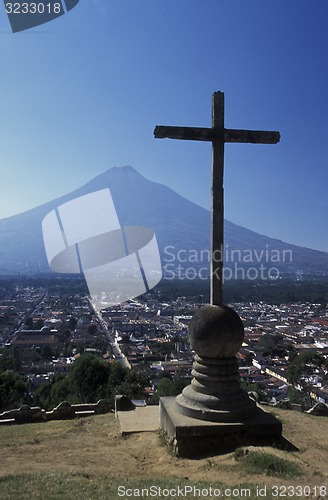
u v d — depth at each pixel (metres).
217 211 10.91
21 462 9.66
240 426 9.52
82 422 13.78
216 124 11.05
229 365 10.35
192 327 10.47
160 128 10.80
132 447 10.40
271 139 11.20
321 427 13.40
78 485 7.69
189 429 9.35
